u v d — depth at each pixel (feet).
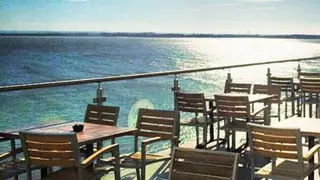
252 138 12.49
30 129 13.53
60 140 11.03
